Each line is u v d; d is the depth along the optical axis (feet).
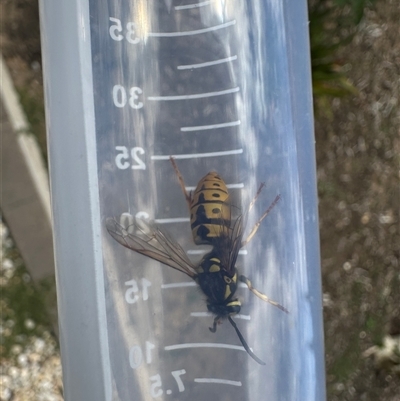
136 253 0.37
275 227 0.37
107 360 0.35
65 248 0.35
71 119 0.35
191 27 0.38
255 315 0.37
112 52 0.37
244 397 0.37
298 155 0.37
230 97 0.38
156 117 0.38
